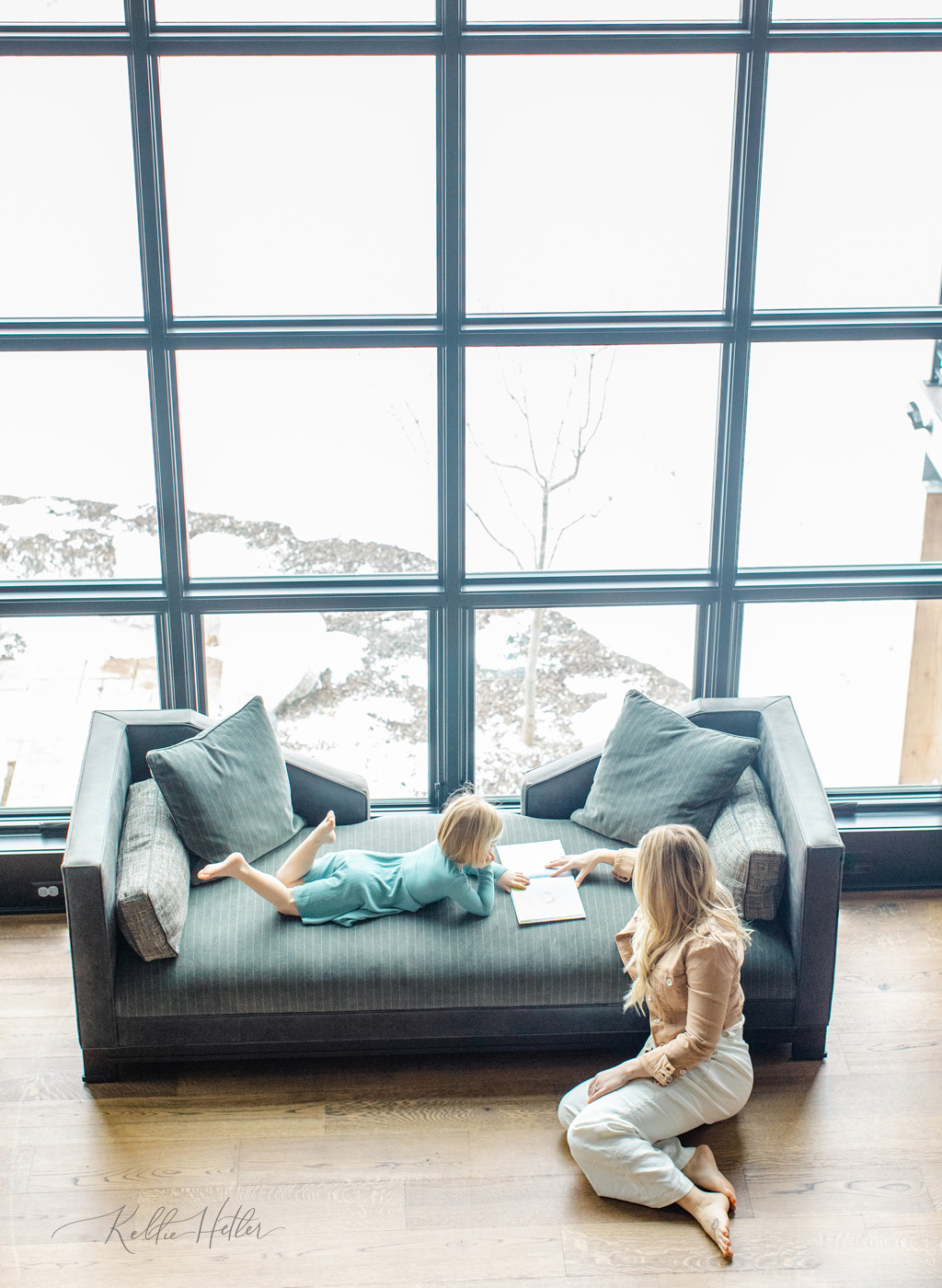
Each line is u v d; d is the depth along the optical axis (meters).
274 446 3.82
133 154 3.48
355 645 4.05
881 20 3.48
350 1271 2.77
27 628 3.94
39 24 3.37
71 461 3.79
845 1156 3.09
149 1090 3.31
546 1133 3.17
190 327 3.67
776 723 3.68
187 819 3.47
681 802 3.56
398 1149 3.12
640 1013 3.27
